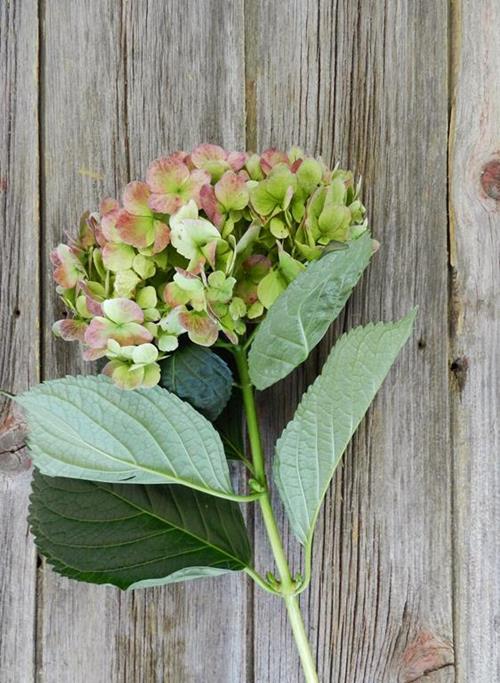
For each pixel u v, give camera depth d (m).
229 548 0.67
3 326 0.73
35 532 0.65
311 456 0.65
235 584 0.73
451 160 0.73
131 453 0.65
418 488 0.73
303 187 0.64
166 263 0.63
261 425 0.73
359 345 0.64
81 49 0.74
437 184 0.73
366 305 0.73
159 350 0.63
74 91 0.74
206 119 0.74
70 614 0.73
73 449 0.65
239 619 0.73
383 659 0.72
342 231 0.64
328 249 0.61
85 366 0.73
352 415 0.65
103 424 0.64
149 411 0.64
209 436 0.64
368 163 0.73
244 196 0.63
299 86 0.74
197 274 0.62
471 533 0.72
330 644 0.72
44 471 0.65
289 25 0.74
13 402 0.73
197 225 0.62
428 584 0.72
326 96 0.74
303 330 0.64
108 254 0.63
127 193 0.63
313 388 0.64
